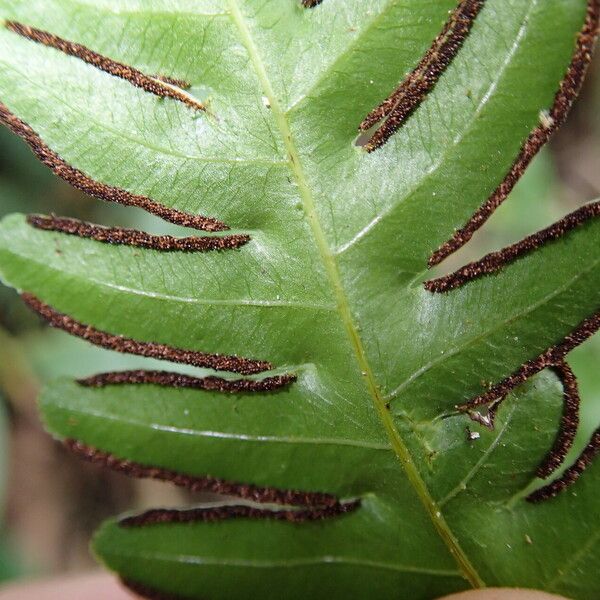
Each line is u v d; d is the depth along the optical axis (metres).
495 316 0.12
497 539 0.13
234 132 0.12
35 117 0.12
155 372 0.12
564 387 0.12
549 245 0.12
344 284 0.12
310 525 0.13
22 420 0.21
